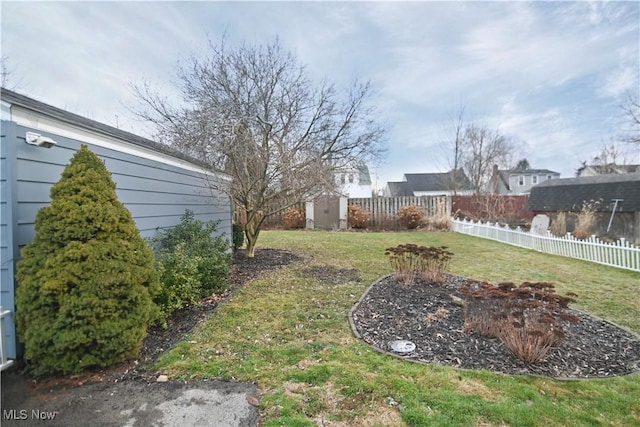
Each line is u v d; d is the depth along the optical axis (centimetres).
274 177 679
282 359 288
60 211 265
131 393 240
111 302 265
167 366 275
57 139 318
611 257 686
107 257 274
